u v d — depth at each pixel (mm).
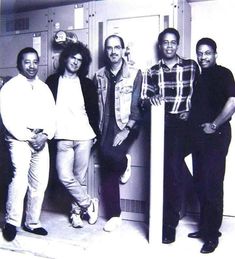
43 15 3082
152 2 2701
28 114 2363
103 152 2711
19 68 2410
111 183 2719
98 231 2611
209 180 2172
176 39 2398
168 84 2439
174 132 2369
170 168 2354
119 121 2664
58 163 2596
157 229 2283
